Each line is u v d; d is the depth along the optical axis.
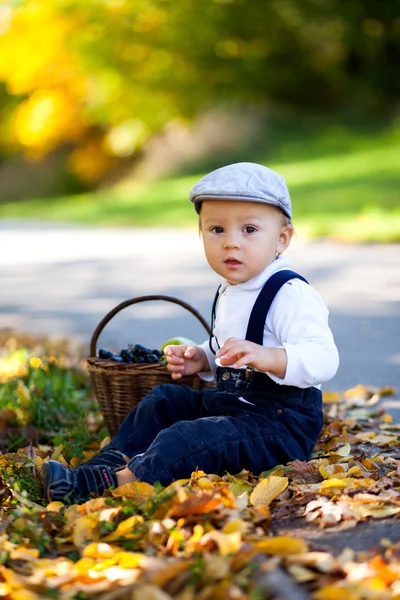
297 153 28.30
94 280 12.66
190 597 2.59
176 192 26.41
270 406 4.04
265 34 34.34
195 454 3.79
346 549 2.99
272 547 2.94
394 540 3.11
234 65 34.38
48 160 40.84
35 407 5.32
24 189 39.94
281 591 2.61
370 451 4.52
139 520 3.25
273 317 4.08
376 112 32.72
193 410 4.29
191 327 8.91
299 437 4.03
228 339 3.92
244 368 4.11
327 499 3.53
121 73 33.69
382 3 33.53
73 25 30.58
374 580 2.69
